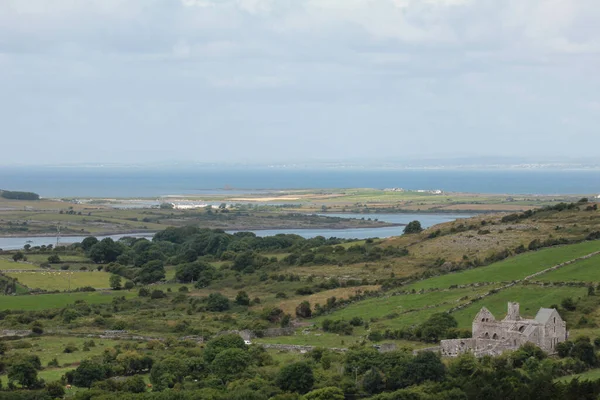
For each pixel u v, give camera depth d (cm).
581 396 17488
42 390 19600
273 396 19125
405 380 19750
